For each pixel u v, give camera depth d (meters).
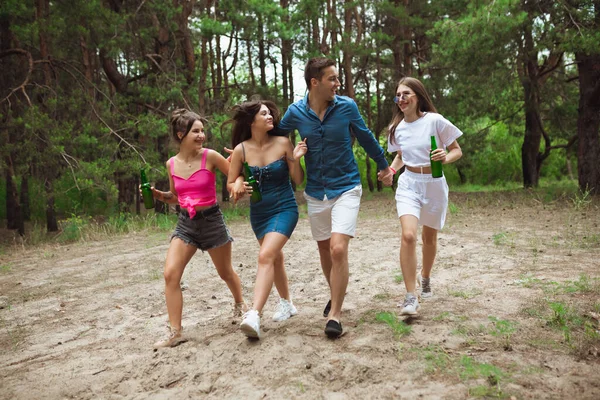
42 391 3.64
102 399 3.45
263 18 16.50
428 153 4.46
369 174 27.66
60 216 23.09
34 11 15.34
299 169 4.32
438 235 9.13
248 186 4.11
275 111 4.36
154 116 16.28
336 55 20.77
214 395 3.31
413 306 4.11
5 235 18.14
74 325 5.43
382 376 3.29
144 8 17.09
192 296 6.18
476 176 32.50
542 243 7.76
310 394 3.16
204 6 19.03
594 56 15.16
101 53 17.56
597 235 8.15
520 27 14.77
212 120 16.36
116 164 14.78
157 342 4.30
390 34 24.11
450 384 3.10
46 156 14.42
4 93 16.75
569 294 4.73
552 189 20.28
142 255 9.41
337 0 23.64
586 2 14.12
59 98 15.53
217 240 4.49
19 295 6.94
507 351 3.52
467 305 4.61
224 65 24.41
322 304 5.17
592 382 3.04
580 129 16.20
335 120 4.08
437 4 20.91
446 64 19.12
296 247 9.05
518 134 27.08
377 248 8.42
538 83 20.64
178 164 4.42
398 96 4.50
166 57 17.48
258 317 3.87
